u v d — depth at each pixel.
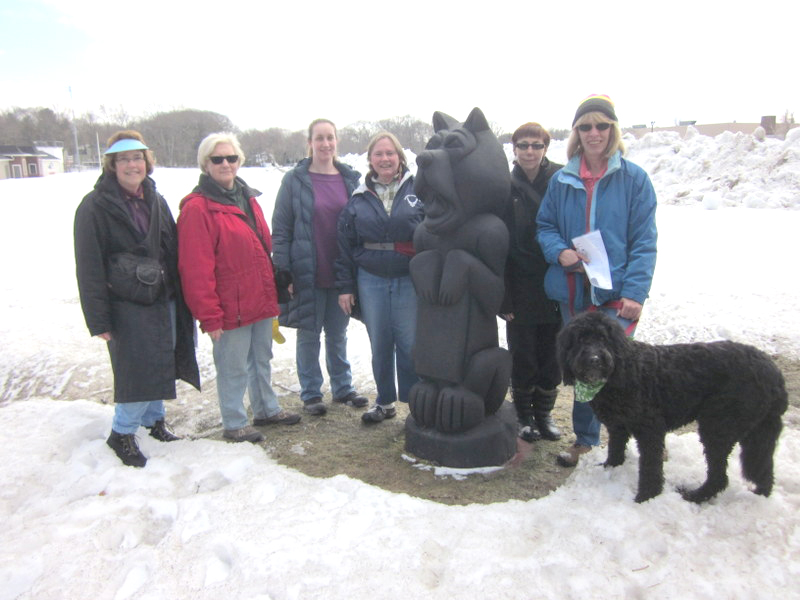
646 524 2.95
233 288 4.03
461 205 3.71
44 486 3.68
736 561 2.72
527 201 4.03
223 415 4.32
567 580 2.68
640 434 3.18
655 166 19.91
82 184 24.83
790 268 8.62
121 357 3.71
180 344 4.11
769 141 18.09
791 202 15.66
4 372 5.86
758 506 3.04
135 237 3.71
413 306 4.46
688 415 3.18
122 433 3.90
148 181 3.85
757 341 5.87
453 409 3.86
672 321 6.50
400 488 3.69
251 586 2.72
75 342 6.57
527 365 4.19
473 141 3.72
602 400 3.18
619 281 3.54
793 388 4.87
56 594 2.77
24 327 7.02
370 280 4.45
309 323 4.62
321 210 4.60
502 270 3.84
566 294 3.71
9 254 11.23
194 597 2.72
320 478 3.78
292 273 4.61
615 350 3.04
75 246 3.59
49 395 5.39
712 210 15.63
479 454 3.89
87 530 3.17
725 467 3.13
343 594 2.64
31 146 61.28
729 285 7.73
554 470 3.88
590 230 3.57
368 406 5.04
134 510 3.37
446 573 2.75
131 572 2.90
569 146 3.69
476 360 3.86
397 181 4.37
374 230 4.32
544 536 3.01
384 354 4.59
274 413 4.66
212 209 3.92
